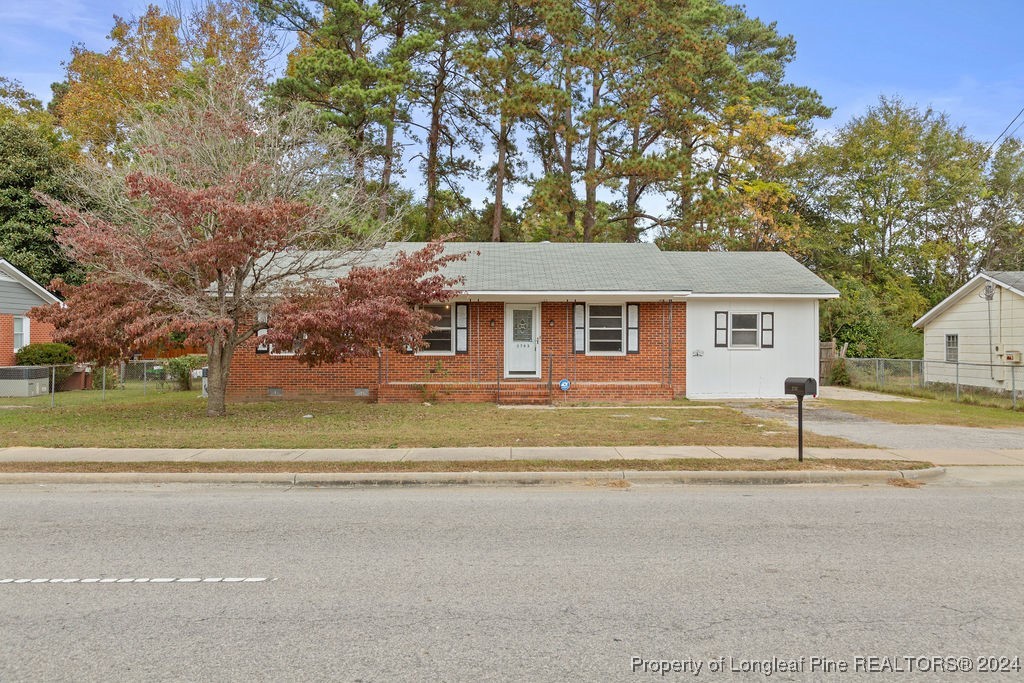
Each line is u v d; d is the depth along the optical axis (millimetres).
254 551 6797
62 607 5305
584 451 12188
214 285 19125
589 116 31078
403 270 16578
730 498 9367
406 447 12547
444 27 33438
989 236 43594
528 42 35094
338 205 22469
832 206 42156
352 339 15805
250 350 21812
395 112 31156
